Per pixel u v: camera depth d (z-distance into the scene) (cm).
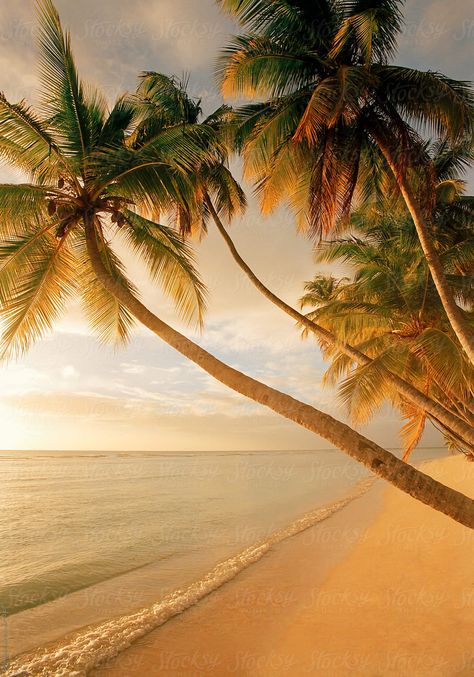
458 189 1336
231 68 816
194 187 799
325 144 811
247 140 927
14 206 693
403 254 1369
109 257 860
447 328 1223
